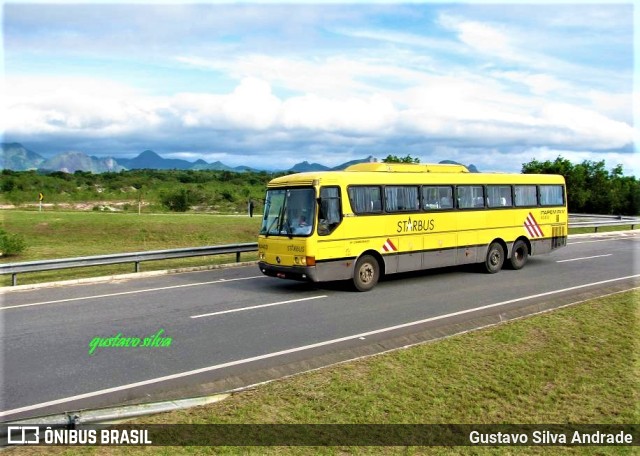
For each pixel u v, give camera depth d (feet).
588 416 22.18
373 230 48.96
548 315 36.37
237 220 102.17
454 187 55.88
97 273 57.52
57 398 23.11
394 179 51.21
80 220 95.45
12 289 46.70
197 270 59.31
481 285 50.62
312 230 45.19
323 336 32.63
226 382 25.05
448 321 36.35
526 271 59.93
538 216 63.72
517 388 24.35
